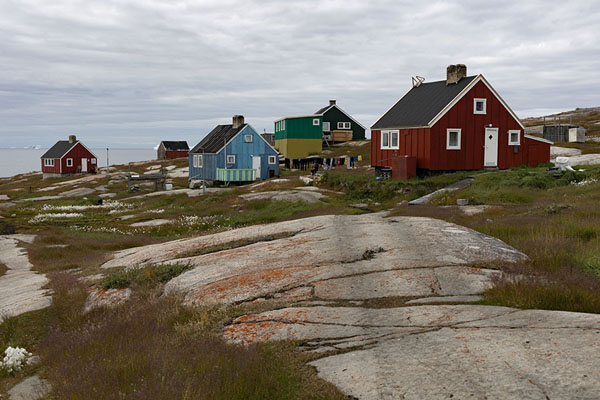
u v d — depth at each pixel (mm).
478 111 32781
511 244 13141
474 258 11336
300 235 16391
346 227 17000
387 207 25484
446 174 31594
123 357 7352
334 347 7062
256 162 53781
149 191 54062
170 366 6594
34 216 37188
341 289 9992
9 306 13188
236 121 55062
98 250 22344
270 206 30578
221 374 6160
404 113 36219
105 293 12852
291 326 8211
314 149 62469
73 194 55250
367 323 7926
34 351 9906
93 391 6188
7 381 8297
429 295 9156
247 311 9344
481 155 33094
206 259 14484
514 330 6758
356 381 5770
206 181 55000
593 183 24578
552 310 7648
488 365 5695
